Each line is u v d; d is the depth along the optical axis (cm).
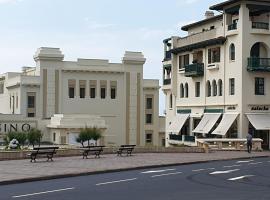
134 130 8975
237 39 5228
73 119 7331
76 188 1873
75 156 3741
